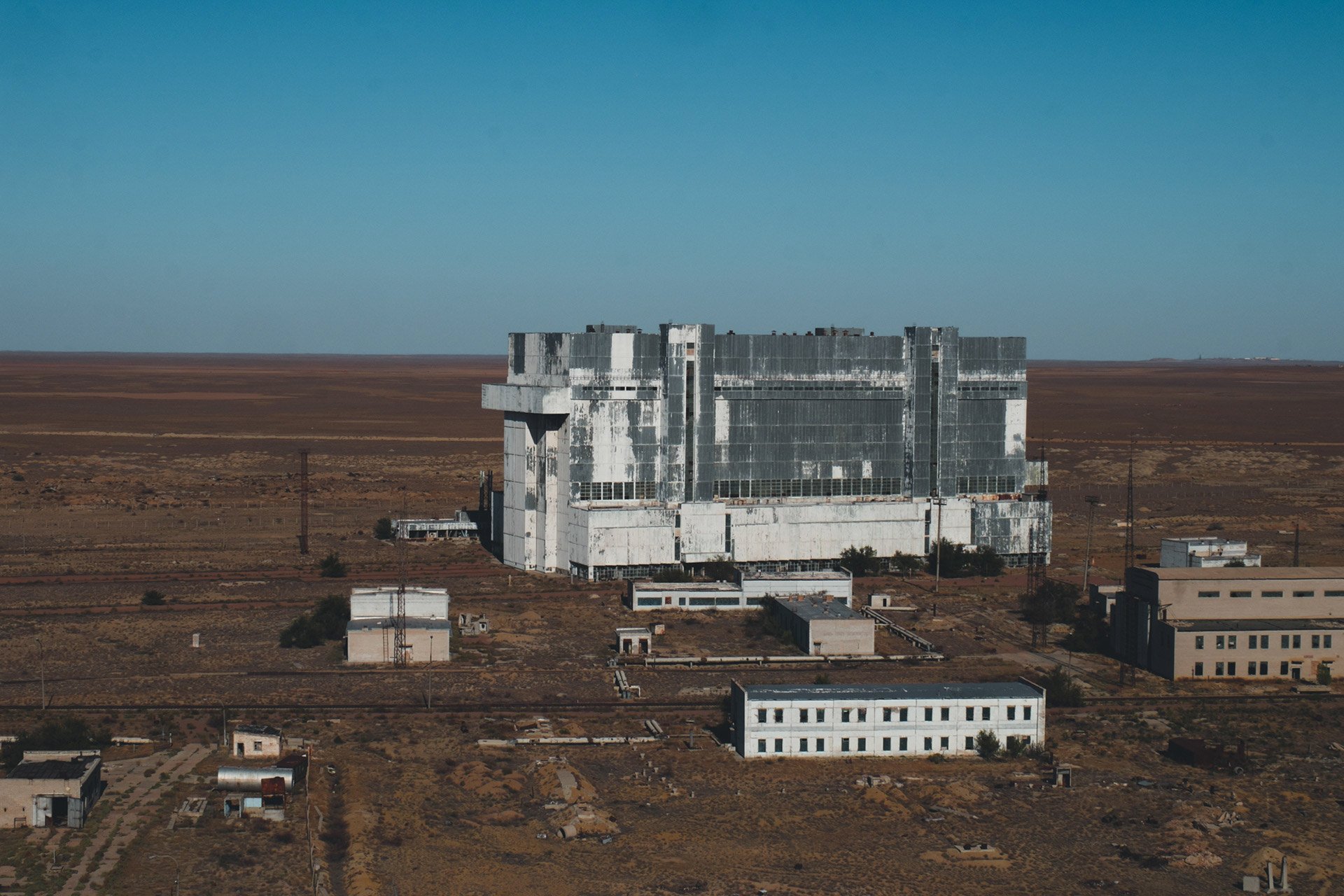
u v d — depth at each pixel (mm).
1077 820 105000
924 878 93812
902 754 119750
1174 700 138500
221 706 130875
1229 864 96938
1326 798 110375
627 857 96312
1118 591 167750
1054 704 136250
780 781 112625
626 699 136500
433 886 89750
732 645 159375
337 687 138625
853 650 155500
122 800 102562
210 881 88812
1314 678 145750
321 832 98125
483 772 111125
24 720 125500
